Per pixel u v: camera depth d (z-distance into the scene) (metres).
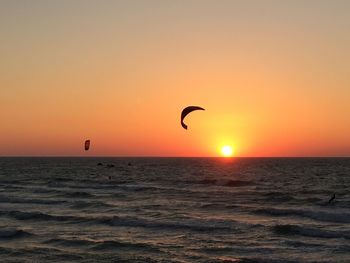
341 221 24.31
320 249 18.22
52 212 28.95
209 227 22.66
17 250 18.78
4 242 20.31
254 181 57.38
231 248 18.64
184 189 44.03
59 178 64.06
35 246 19.42
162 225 23.33
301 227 21.61
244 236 20.75
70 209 30.31
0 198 35.97
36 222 25.14
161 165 131.75
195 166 121.75
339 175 73.31
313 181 58.56
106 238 20.77
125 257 17.52
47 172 85.88
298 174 76.19
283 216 26.20
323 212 26.34
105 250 18.61
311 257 17.06
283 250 18.17
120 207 30.77
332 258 16.88
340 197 36.56
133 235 21.41
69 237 21.02
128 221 24.28
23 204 33.12
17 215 27.02
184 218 25.31
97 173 81.38
